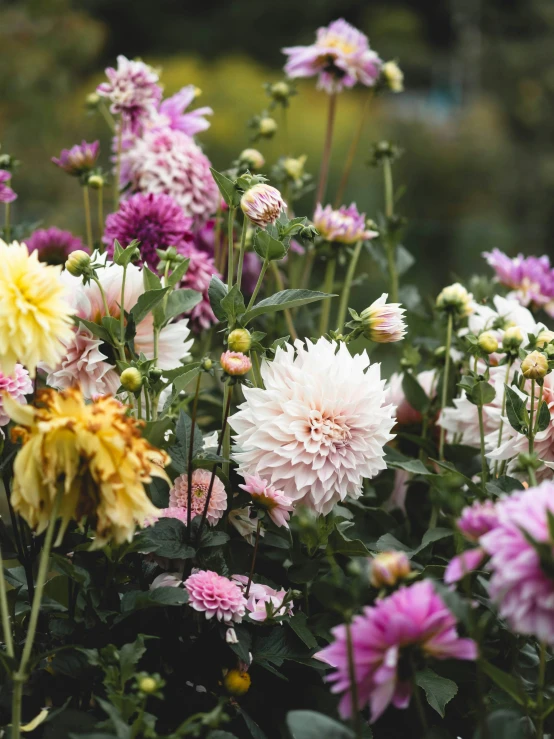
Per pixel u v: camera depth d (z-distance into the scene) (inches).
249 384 70.8
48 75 254.2
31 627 56.3
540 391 66.1
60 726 60.2
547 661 66.7
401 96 692.1
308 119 434.9
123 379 63.4
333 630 52.4
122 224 80.5
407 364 83.0
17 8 267.1
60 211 229.1
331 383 67.7
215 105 430.6
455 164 461.1
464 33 666.2
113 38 729.6
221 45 738.8
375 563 52.9
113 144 95.3
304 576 67.9
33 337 58.0
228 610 63.4
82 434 54.3
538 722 58.1
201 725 58.7
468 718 68.7
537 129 534.9
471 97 609.0
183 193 89.3
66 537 66.0
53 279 58.8
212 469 66.1
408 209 454.6
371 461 68.7
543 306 88.4
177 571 67.9
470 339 70.6
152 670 65.4
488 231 293.1
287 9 747.4
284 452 66.8
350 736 54.6
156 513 56.2
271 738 68.0
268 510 66.4
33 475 55.2
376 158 95.8
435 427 83.3
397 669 52.3
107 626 63.9
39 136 249.0
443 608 51.8
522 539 50.2
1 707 63.4
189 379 65.0
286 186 95.3
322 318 89.8
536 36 626.8
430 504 81.0
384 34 735.7
